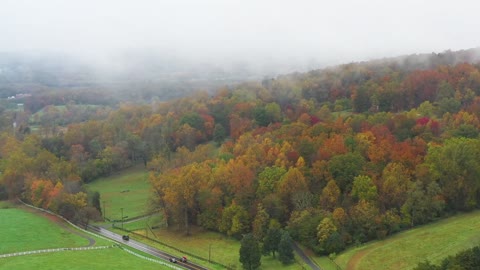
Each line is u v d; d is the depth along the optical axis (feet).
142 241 523.29
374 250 416.67
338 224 449.06
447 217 461.37
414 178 497.05
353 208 461.78
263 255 456.45
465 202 464.24
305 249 455.63
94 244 499.51
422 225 452.76
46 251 469.16
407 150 526.57
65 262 424.87
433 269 307.78
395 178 475.72
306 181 520.01
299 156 568.41
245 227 505.25
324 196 487.20
